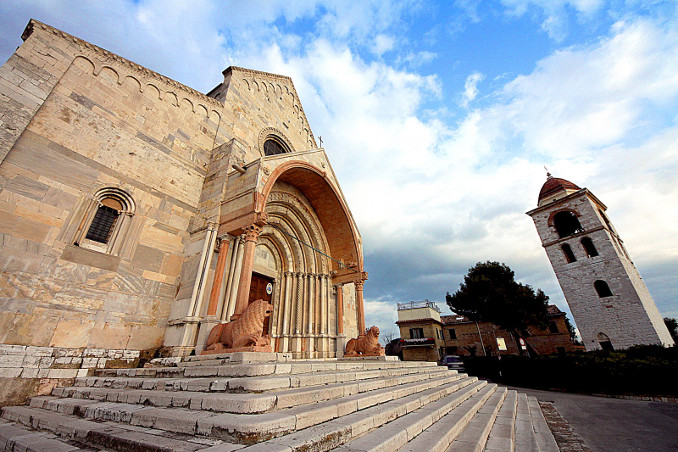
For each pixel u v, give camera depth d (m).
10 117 6.58
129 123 9.14
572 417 9.77
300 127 18.28
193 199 10.27
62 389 5.99
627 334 22.19
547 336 38.59
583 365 16.72
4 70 6.80
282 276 12.85
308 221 13.70
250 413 2.92
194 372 5.04
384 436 3.21
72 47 8.27
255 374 4.16
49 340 6.37
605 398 14.49
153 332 8.10
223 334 7.20
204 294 8.38
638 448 6.44
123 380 5.46
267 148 15.16
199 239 9.31
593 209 26.33
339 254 14.43
